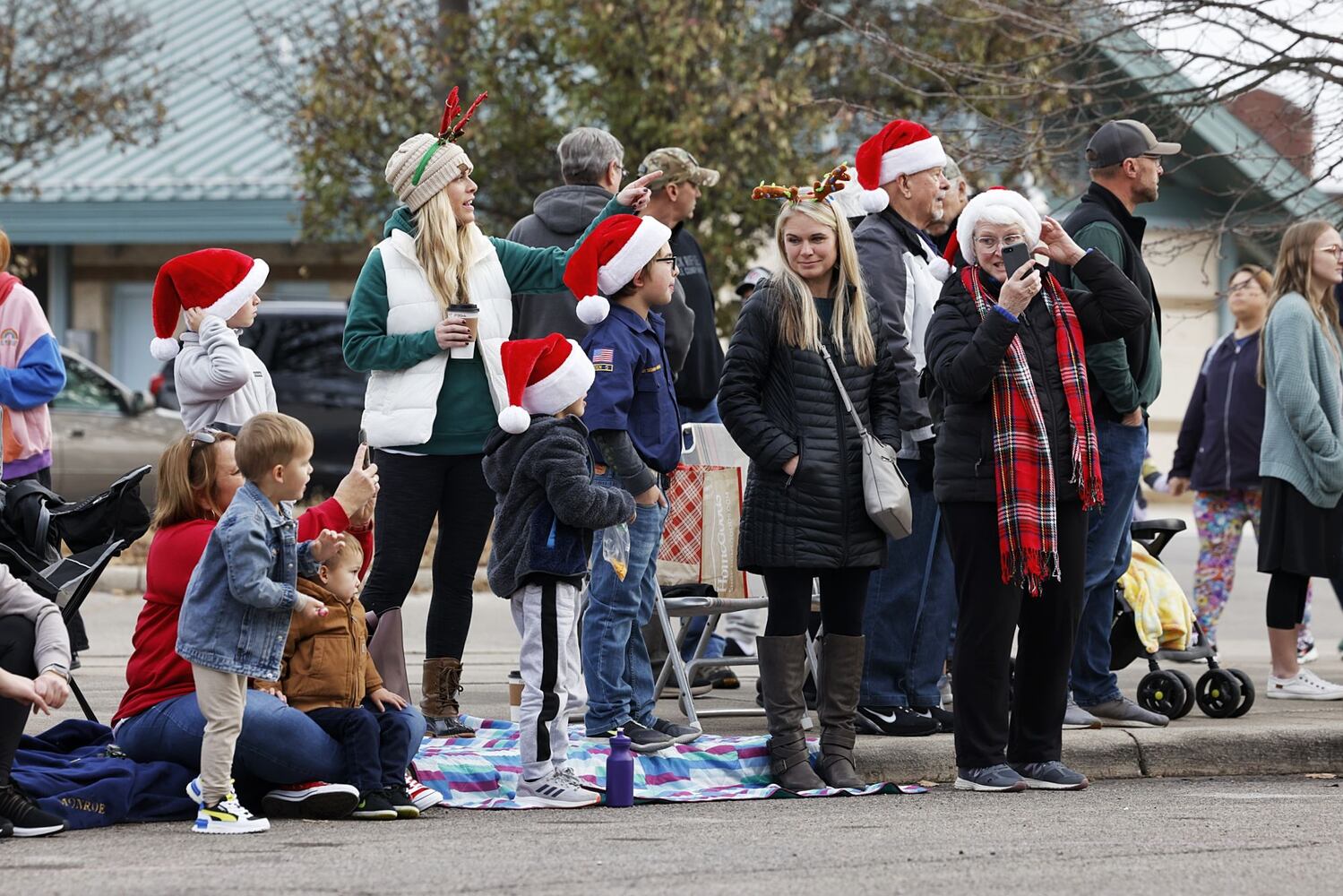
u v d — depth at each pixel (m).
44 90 51.66
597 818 14.74
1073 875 12.24
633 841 13.50
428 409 16.98
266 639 13.96
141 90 56.31
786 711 16.23
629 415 16.55
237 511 13.89
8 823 13.53
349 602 15.09
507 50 42.09
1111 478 18.17
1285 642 21.98
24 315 19.09
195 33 66.38
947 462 16.00
